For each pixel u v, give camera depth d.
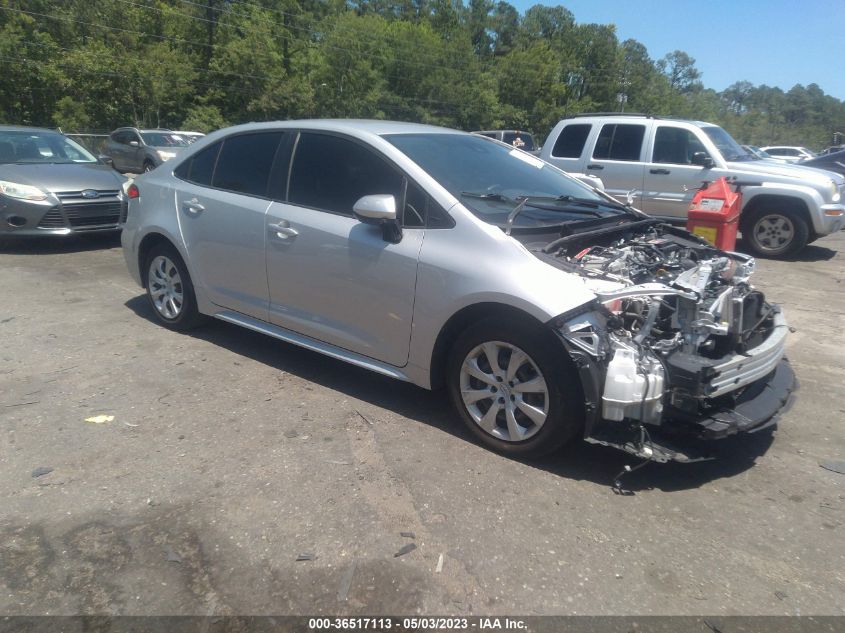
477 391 3.59
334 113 46.88
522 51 72.50
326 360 4.90
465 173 4.09
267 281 4.49
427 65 57.38
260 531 2.86
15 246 8.80
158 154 20.03
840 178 9.79
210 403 4.11
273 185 4.50
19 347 5.02
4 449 3.51
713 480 3.37
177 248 5.10
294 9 49.50
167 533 2.84
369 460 3.46
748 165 9.30
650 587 2.58
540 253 3.44
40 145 9.31
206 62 45.19
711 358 3.39
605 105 77.69
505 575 2.62
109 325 5.59
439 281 3.57
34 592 2.49
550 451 3.37
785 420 4.11
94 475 3.28
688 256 4.10
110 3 40.03
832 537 2.92
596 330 3.15
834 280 8.05
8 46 34.91
